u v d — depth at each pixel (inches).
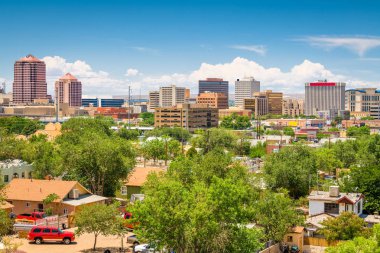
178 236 2281.0
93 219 2738.7
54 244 2930.6
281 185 4382.4
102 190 4242.1
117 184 4333.2
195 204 2278.5
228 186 2325.3
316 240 3221.0
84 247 2876.5
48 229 2952.8
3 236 3046.3
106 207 2822.3
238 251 2342.5
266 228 3014.3
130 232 3174.2
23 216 3371.1
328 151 6614.2
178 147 7450.8
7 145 5511.8
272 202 3038.9
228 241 2314.2
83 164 4220.0
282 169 4384.8
